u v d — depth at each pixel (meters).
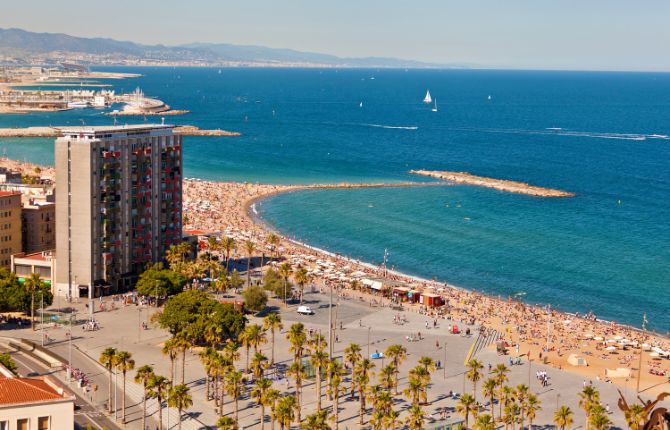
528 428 175.62
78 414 174.62
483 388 179.12
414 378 176.75
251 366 181.12
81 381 191.88
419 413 158.38
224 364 176.88
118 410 179.12
